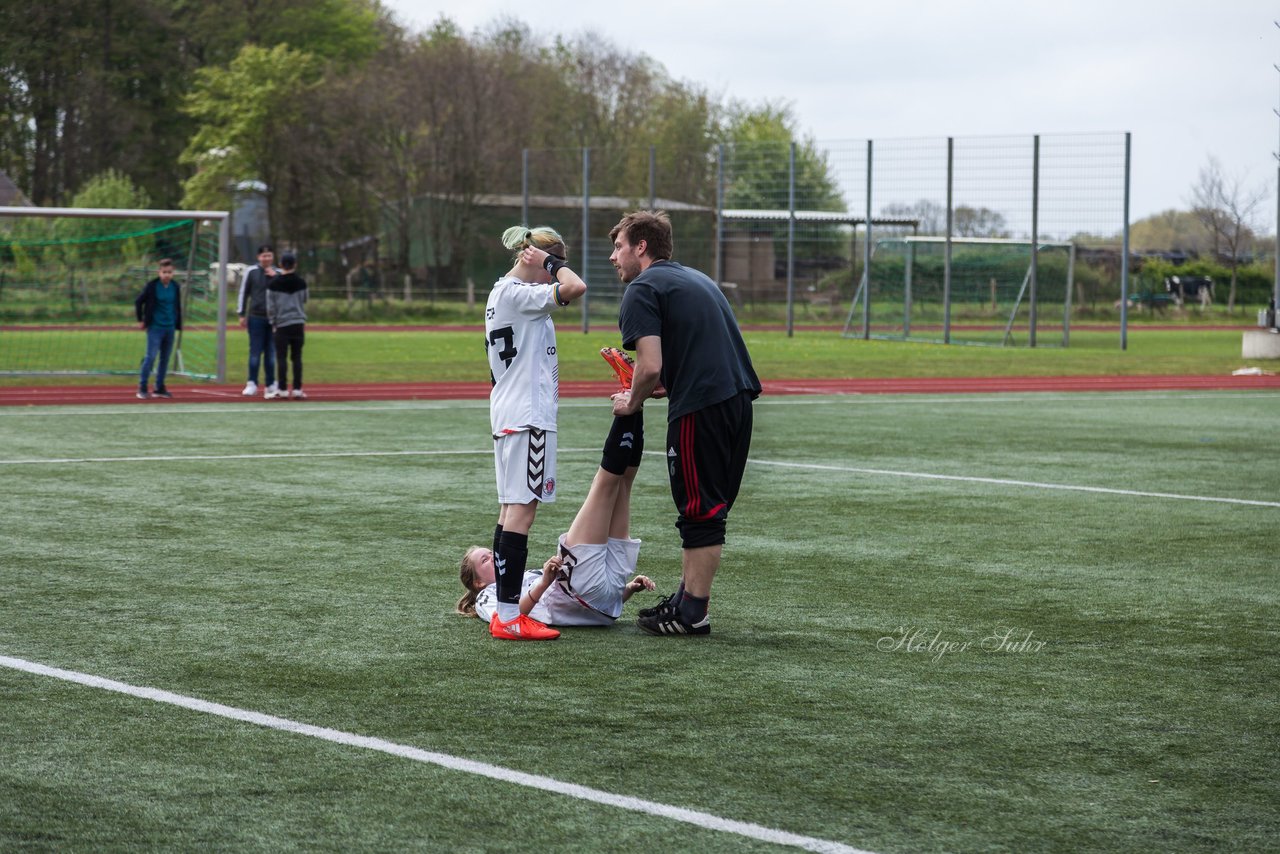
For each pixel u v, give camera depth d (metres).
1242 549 14.30
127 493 17.48
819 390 36.69
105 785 7.16
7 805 6.87
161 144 112.44
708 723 8.30
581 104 113.25
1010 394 35.75
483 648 10.12
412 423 26.56
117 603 11.47
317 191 92.06
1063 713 8.58
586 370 41.97
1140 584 12.55
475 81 91.62
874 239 68.31
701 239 75.56
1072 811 6.91
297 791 7.09
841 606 11.59
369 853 6.31
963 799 7.06
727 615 11.26
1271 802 7.07
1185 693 9.05
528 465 10.49
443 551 13.88
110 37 109.62
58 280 63.56
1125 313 56.38
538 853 6.32
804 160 64.88
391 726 8.20
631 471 10.77
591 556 10.69
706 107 109.75
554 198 77.44
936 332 68.69
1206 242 113.94
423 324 79.44
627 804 6.93
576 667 9.60
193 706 8.56
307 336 62.91
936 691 9.05
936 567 13.27
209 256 52.75
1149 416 29.50
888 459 21.77
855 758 7.68
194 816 6.74
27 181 108.50
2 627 10.61
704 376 10.40
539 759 7.61
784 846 6.42
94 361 45.97
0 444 22.73
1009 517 16.22
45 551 13.69
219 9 112.62
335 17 116.62
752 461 21.41
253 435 24.36
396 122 90.75
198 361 44.78
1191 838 6.59
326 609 11.34
